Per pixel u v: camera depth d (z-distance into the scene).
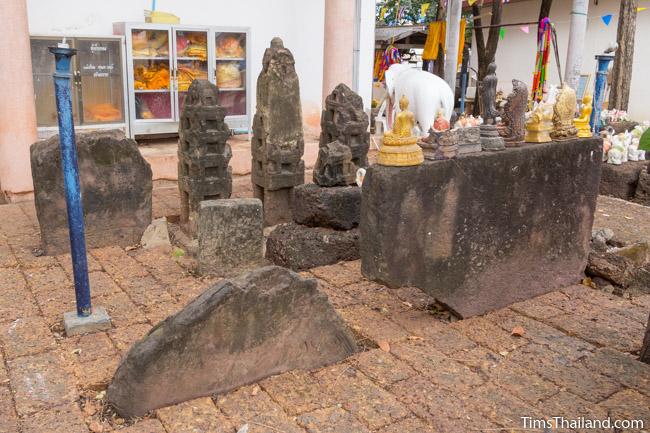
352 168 5.25
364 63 10.26
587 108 4.49
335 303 4.17
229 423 2.76
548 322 3.88
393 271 3.44
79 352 3.42
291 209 6.07
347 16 8.29
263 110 5.80
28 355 3.35
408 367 3.29
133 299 4.17
